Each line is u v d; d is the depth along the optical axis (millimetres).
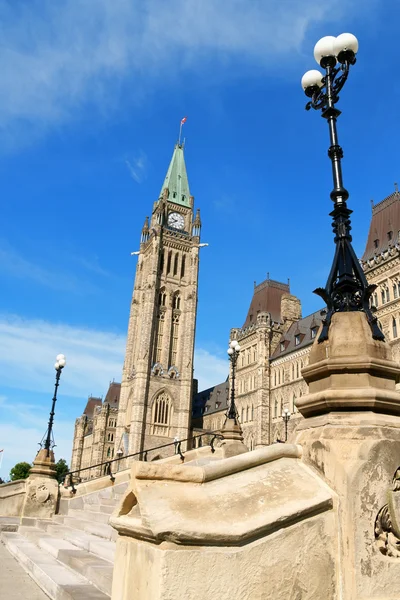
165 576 3518
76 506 18984
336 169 6805
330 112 7301
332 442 4668
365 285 5738
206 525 3771
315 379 5551
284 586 3930
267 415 74250
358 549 4195
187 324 106125
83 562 7973
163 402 98562
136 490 4141
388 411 5055
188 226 116875
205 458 22141
